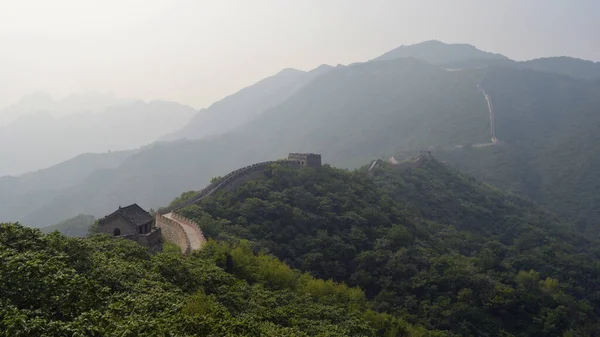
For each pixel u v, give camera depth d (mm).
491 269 87562
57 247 27281
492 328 67125
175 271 33719
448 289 72875
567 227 143375
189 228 63625
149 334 19484
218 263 45281
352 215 90250
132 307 23453
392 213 101312
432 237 101250
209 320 23766
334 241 79125
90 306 21109
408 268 75562
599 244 135500
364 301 56781
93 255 29984
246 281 43562
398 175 145000
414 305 68562
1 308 18125
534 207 160250
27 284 20016
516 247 113625
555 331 69688
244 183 94438
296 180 101812
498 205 146875
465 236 110125
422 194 136750
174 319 22703
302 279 55750
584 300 86188
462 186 154000
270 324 30500
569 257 103312
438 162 170000
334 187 103688
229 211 78438
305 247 76438
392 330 50250
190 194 92875
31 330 16859
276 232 77188
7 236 26125
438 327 65125
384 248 81688
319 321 37844
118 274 28047
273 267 50844
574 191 190750
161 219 64375
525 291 75688
